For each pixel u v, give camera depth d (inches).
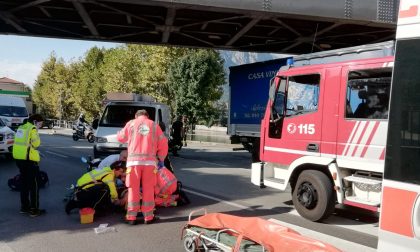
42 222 261.6
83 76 2026.3
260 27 626.2
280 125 295.9
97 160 349.4
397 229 142.0
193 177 462.9
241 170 535.2
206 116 1291.8
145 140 261.1
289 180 287.7
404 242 140.0
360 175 253.0
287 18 522.6
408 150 140.9
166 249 212.4
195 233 197.6
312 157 269.0
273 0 481.1
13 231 241.8
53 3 540.1
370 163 238.1
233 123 633.0
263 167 309.6
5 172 470.6
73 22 629.9
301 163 275.6
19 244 218.4
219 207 310.3
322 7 487.8
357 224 268.7
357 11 496.1
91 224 257.9
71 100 2180.1
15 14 598.5
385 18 502.9
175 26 625.9
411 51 144.0
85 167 517.3
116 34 692.7
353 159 246.7
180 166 568.7
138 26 645.9
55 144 938.1
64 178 430.0
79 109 2076.8
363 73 243.6
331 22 522.6
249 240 178.9
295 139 283.0
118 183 297.1
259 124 576.1
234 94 631.2
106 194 276.7
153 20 609.6
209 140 1198.9
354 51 258.1
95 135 533.0
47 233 238.4
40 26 655.1
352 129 247.1
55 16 603.5
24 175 275.7
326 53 275.1
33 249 210.5
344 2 492.4
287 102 291.7
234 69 632.4
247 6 476.1
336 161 256.1
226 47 773.3
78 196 272.4
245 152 853.8
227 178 460.4
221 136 1140.5
